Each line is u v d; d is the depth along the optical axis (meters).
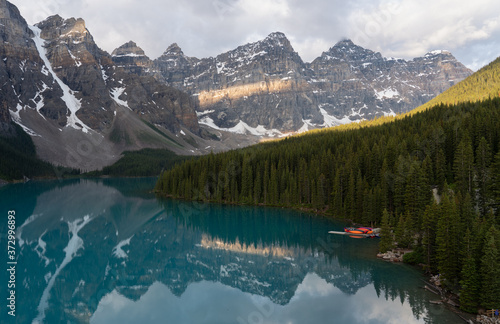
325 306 48.22
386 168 99.00
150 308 49.53
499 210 64.06
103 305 50.47
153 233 98.12
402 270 60.16
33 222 108.75
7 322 45.56
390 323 42.31
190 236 94.25
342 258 68.25
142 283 59.94
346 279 57.66
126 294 54.97
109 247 83.12
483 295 41.84
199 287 57.44
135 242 88.12
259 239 89.25
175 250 80.44
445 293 49.41
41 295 54.28
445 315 42.72
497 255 41.84
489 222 54.03
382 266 62.62
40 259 72.44
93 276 63.16
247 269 66.31
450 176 94.88
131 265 69.69
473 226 50.66
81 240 89.12
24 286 57.78
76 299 52.59
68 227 103.56
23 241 86.12
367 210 94.44
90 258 73.94
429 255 57.38
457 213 51.62
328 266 64.62
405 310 44.81
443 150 102.50
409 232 70.94
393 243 75.00
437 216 56.84
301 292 53.78
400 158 94.19
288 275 61.78
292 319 44.91
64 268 67.19
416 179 79.38
